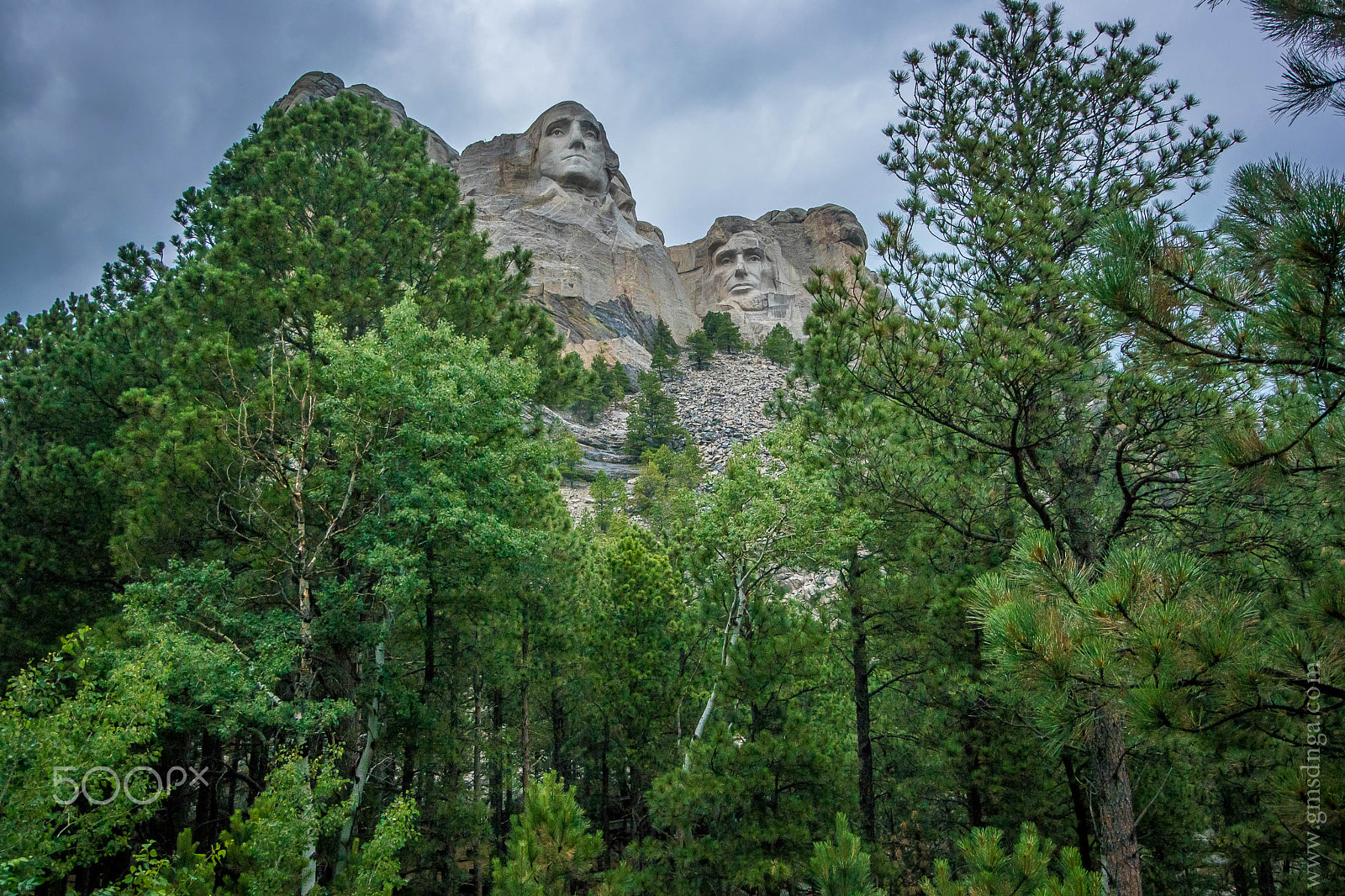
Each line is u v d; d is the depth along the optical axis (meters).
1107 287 4.61
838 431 11.01
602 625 17.16
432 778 15.34
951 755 11.86
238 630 12.25
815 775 11.45
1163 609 4.21
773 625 13.70
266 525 13.59
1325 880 4.80
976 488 10.58
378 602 13.89
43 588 14.59
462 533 13.08
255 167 18.83
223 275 14.48
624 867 9.55
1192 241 4.86
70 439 17.12
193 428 12.78
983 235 9.79
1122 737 8.54
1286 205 4.11
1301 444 4.75
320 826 9.69
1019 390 8.46
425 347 14.30
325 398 12.95
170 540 13.12
